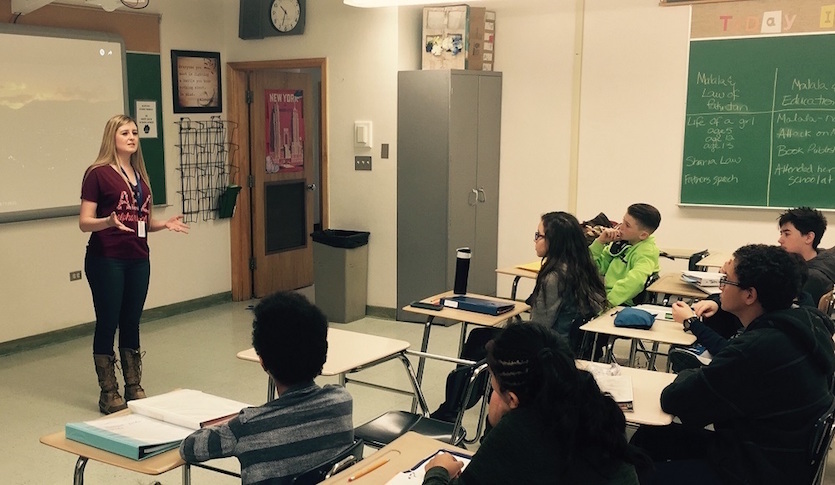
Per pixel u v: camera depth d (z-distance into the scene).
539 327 1.71
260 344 2.06
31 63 5.27
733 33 5.54
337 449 2.13
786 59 5.40
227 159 6.90
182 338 5.80
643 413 2.44
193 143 6.56
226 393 4.59
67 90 5.52
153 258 6.31
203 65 6.61
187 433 2.23
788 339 2.26
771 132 5.52
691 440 2.71
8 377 4.90
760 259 2.37
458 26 6.07
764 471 2.25
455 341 5.75
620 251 4.55
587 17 6.08
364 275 6.47
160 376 4.91
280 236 7.37
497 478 1.60
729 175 5.69
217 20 6.73
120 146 4.14
